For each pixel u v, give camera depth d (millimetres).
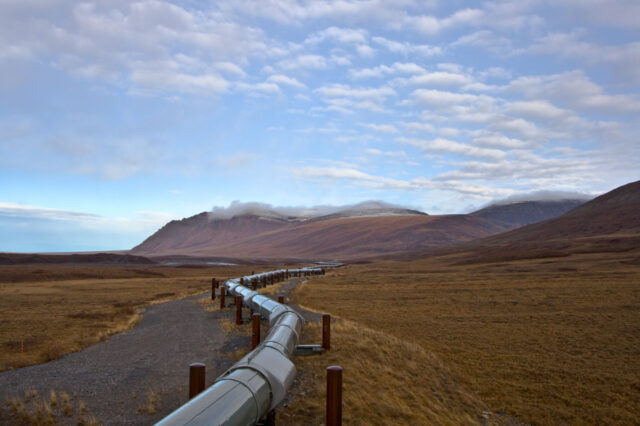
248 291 28672
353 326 23172
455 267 100688
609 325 29484
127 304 36094
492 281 62312
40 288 56062
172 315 28797
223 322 24078
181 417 5688
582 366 20766
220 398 6559
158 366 14516
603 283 52875
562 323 30781
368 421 10984
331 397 8727
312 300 43469
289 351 11453
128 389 11875
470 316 34125
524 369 20266
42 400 10867
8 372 13859
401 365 17359
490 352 23234
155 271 107125
